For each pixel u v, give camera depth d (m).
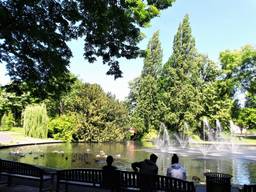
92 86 60.03
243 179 20.28
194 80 64.19
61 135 54.03
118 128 60.47
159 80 69.94
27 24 11.48
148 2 12.94
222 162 27.69
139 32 12.98
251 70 61.56
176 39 65.38
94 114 57.84
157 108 64.19
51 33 12.28
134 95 83.81
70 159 28.77
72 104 59.22
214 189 8.64
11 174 10.79
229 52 64.00
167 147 45.56
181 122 60.47
